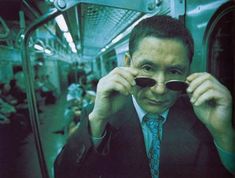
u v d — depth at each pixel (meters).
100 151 0.74
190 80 0.71
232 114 0.72
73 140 0.74
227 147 0.74
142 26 0.70
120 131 0.79
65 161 0.73
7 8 1.05
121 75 0.69
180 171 0.78
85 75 3.72
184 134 0.80
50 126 4.89
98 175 0.74
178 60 0.69
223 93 0.70
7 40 0.94
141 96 0.75
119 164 0.77
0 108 3.54
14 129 3.45
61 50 5.55
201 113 0.73
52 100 7.44
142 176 0.77
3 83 3.87
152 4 0.93
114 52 2.17
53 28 2.16
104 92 0.69
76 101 2.89
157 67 0.69
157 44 0.67
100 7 1.01
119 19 1.26
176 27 0.68
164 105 0.76
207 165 0.79
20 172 2.55
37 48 2.38
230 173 0.76
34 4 1.18
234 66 0.94
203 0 1.02
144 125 0.80
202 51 1.05
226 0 0.91
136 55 0.70
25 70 0.80
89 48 3.35
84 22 1.40
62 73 10.18
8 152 2.96
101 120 0.72
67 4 0.76
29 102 0.83
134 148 0.79
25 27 0.82
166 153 0.80
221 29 0.99
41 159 0.87
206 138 0.80
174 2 1.01
